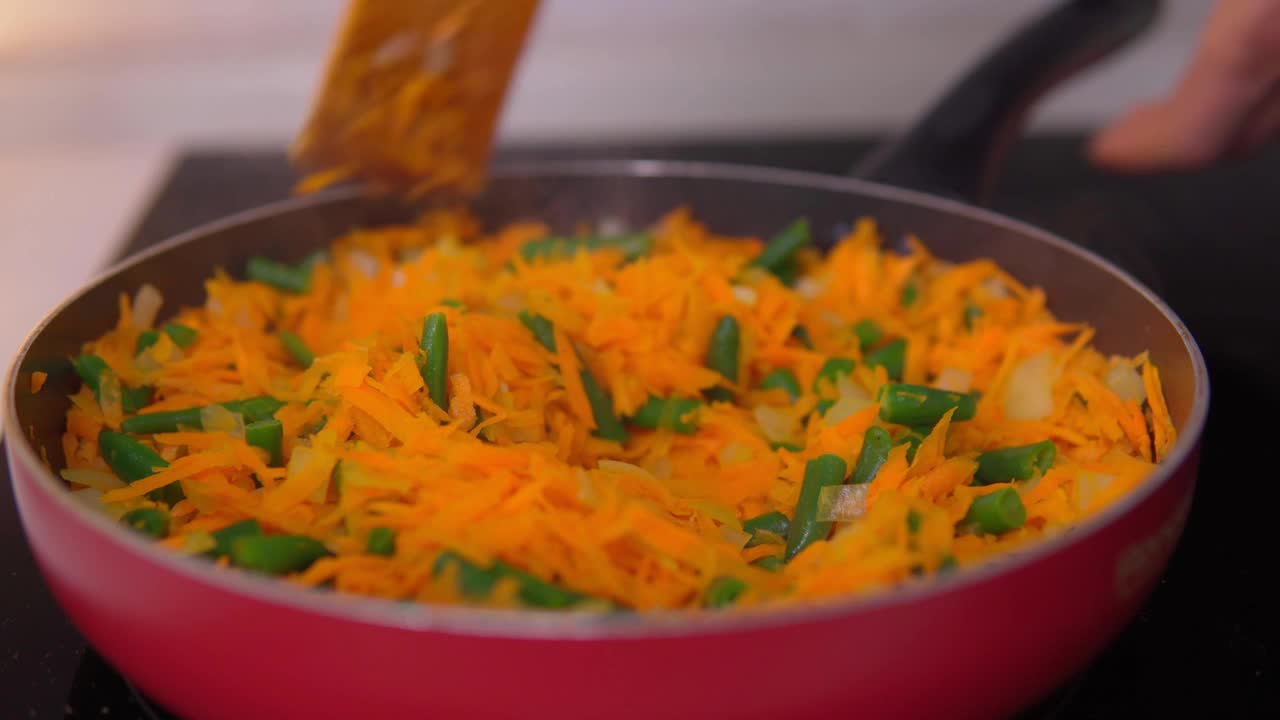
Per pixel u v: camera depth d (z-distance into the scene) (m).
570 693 0.45
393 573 0.48
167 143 0.95
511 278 0.60
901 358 0.59
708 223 0.65
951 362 0.58
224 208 0.76
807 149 0.84
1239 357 0.64
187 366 0.56
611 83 0.95
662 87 0.95
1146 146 0.71
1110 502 0.52
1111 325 0.57
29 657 0.52
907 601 0.45
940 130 0.68
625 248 0.62
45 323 0.54
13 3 0.90
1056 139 0.86
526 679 0.45
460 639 0.44
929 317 0.61
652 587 0.49
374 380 0.53
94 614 0.48
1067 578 0.46
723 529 0.52
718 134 0.93
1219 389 0.62
